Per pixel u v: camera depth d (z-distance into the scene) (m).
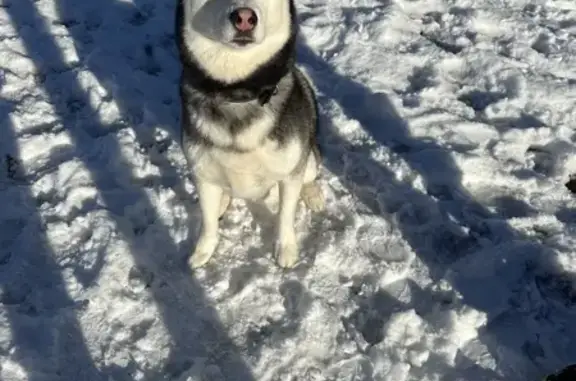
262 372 1.95
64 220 2.21
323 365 1.97
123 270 2.09
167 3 2.89
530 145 2.47
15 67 2.60
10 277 2.09
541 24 2.87
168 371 1.96
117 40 2.74
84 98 2.52
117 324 2.02
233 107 1.83
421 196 2.31
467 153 2.40
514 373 1.96
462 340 2.01
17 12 2.81
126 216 2.22
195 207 2.25
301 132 1.92
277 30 1.75
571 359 1.99
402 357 1.97
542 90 2.59
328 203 2.29
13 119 2.42
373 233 2.21
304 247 2.20
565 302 2.11
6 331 1.98
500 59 2.67
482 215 2.29
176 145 2.40
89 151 2.37
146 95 2.54
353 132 2.46
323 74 2.65
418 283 2.12
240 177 1.95
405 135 2.48
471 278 2.13
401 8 2.93
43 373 1.92
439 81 2.63
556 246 2.19
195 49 1.77
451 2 2.94
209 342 2.00
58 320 2.00
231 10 1.67
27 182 2.30
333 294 2.09
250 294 2.08
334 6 2.91
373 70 2.66
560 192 2.34
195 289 2.09
